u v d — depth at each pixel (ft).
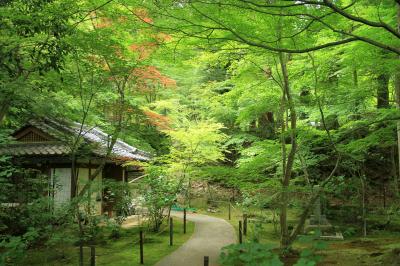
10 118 37.06
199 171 31.89
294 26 22.61
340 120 44.75
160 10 20.02
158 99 71.10
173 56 27.17
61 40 25.50
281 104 33.58
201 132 45.34
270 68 33.99
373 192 57.52
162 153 62.13
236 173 30.37
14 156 42.01
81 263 27.20
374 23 13.75
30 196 34.76
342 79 34.83
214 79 77.71
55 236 26.91
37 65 26.25
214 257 30.96
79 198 31.17
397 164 59.67
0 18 23.94
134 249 34.68
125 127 42.78
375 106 48.75
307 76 33.40
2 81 27.25
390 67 26.43
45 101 31.30
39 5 24.62
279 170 39.96
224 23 20.44
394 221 44.78
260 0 19.27
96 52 32.68
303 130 30.14
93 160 47.78
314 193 30.30
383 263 23.80
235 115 61.11
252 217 48.47
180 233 43.16
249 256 10.09
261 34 22.97
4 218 31.76
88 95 39.60
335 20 21.90
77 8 26.20
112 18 27.07
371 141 28.50
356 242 34.30
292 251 28.66
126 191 43.34
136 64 36.50
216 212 63.00
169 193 45.73
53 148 42.80
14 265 22.34
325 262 25.63
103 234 40.93
